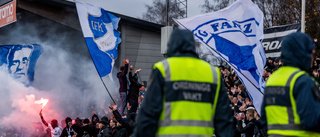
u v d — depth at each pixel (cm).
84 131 1081
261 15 794
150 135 282
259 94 732
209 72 305
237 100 1048
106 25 986
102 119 1015
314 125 285
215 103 307
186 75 296
